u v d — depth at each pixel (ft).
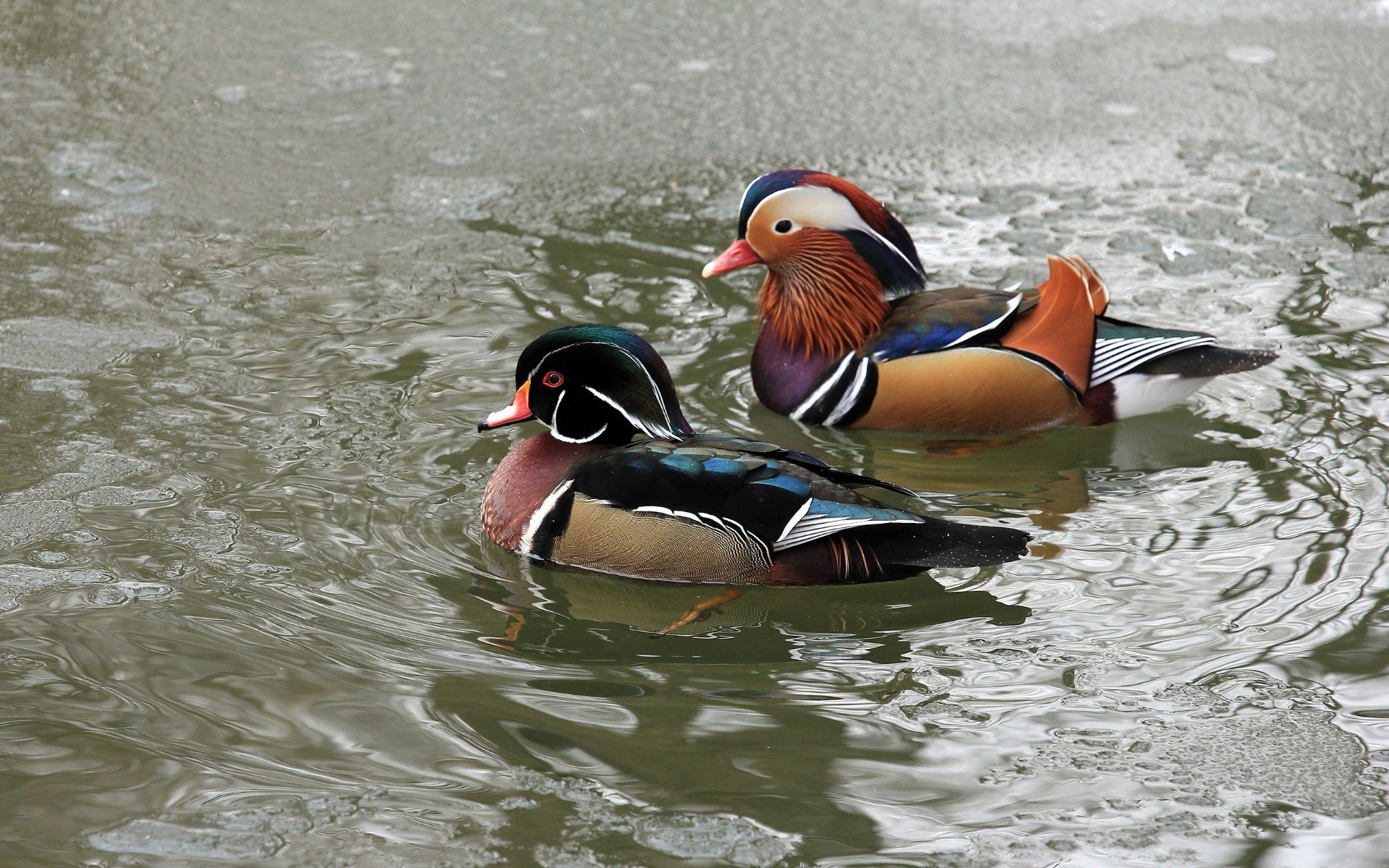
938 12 60.49
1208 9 60.70
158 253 42.80
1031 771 22.97
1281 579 28.50
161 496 30.91
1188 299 40.57
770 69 55.67
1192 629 26.94
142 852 21.02
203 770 22.80
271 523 30.19
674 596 28.94
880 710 24.70
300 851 21.07
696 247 44.16
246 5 59.88
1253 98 53.42
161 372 36.35
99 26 57.41
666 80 54.65
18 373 35.86
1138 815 21.91
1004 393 35.14
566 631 27.50
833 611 28.32
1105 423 35.94
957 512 31.78
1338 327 39.14
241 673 25.34
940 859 20.97
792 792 22.48
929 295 37.50
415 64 55.57
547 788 22.50
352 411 34.94
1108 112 52.54
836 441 35.73
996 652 26.48
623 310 40.57
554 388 30.96
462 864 20.88
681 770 22.97
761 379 37.35
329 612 27.40
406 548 29.81
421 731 23.95
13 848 21.02
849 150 49.90
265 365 36.96
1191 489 32.45
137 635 26.32
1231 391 36.55
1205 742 23.61
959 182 47.93
